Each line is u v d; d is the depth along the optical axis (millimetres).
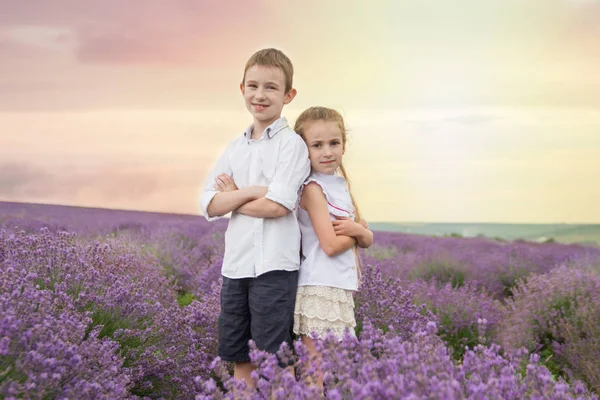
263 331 3094
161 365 3381
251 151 3303
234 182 3369
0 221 9398
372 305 4027
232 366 3754
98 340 3107
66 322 2654
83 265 3662
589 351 4543
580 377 4406
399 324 3861
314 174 3312
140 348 3406
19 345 2291
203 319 3947
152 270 5441
